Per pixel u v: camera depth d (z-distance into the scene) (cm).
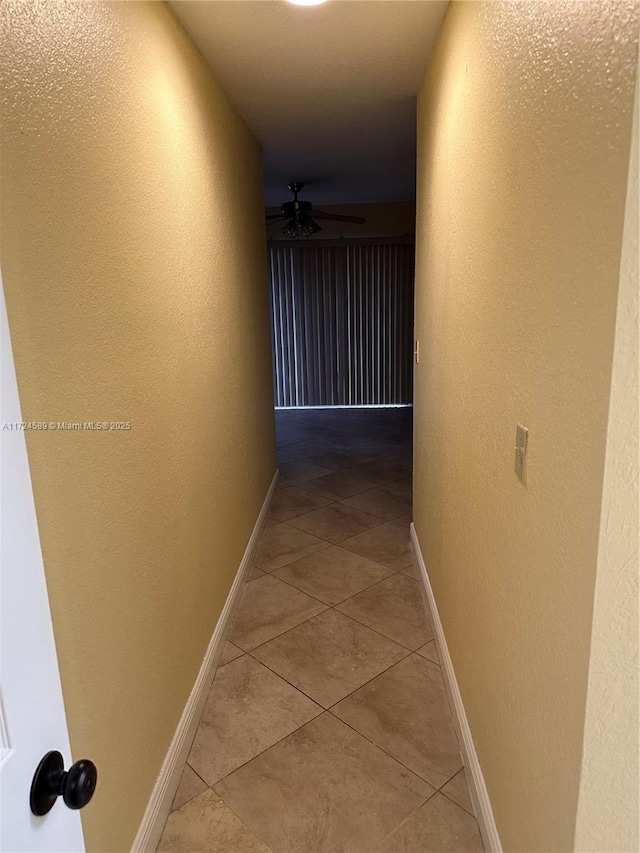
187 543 185
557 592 92
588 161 77
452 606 196
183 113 189
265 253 387
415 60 228
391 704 199
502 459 126
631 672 79
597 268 75
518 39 109
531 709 108
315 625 249
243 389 296
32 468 93
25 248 92
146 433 149
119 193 133
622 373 71
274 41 206
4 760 55
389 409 735
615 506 74
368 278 707
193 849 147
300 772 171
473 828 151
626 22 66
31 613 63
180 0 173
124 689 131
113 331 128
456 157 174
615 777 83
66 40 108
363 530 353
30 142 94
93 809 114
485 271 139
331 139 355
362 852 145
